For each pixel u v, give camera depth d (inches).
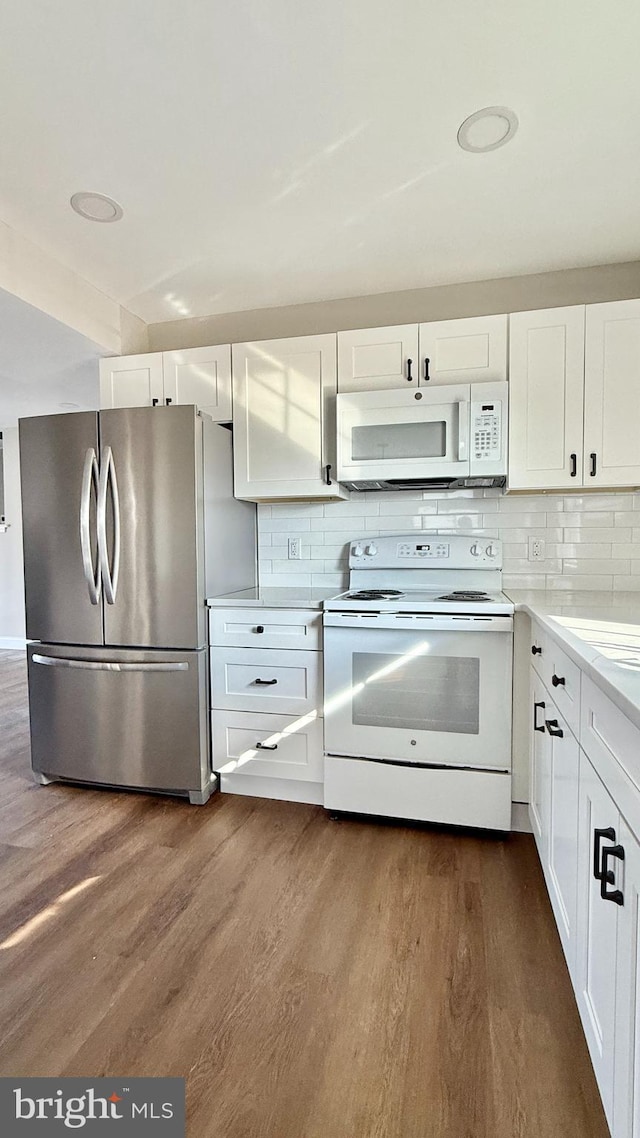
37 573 99.6
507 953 59.3
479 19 53.4
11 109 63.7
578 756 48.7
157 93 61.8
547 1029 49.8
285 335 116.3
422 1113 42.5
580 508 102.0
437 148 70.6
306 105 63.5
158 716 94.9
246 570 113.6
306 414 100.7
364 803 87.7
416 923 64.2
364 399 94.0
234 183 77.4
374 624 85.4
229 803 95.7
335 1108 42.9
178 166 73.7
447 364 93.9
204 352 107.0
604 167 74.4
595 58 57.7
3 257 86.6
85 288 105.1
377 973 56.6
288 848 80.8
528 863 76.6
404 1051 47.8
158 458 92.5
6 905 68.0
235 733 96.2
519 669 82.0
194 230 88.8
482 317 92.6
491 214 85.0
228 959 58.7
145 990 54.6
